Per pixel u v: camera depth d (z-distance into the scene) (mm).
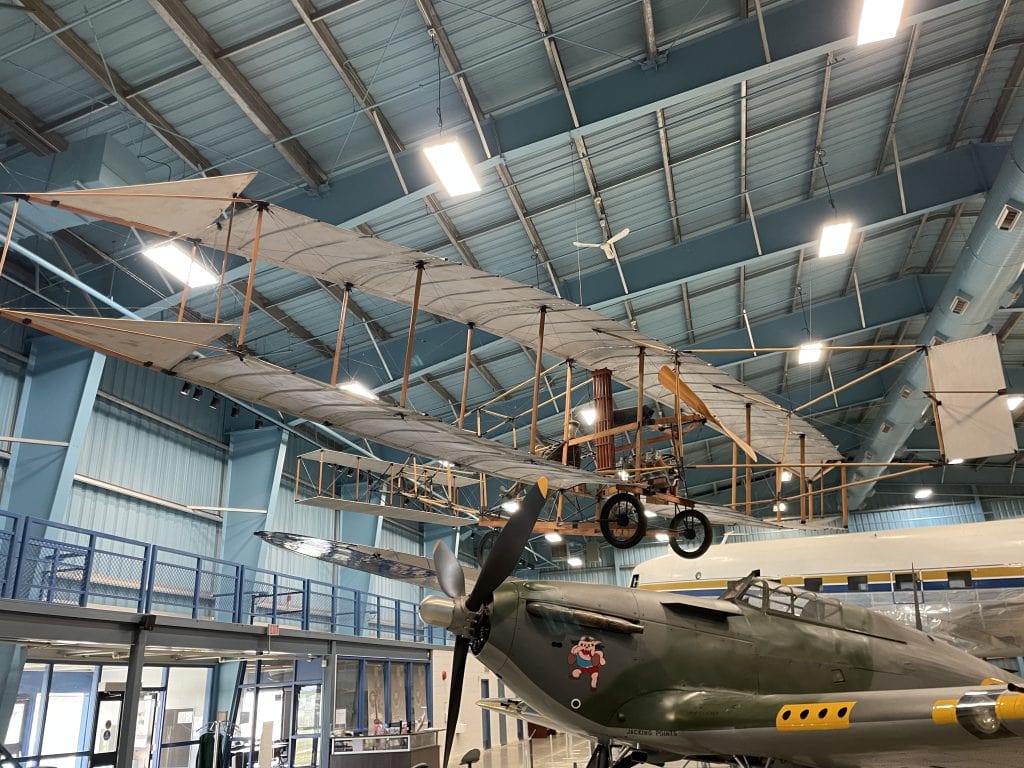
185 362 6391
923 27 11781
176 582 15938
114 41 9375
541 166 12680
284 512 19828
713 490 31953
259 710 15203
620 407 20828
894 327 21688
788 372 22719
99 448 14531
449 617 5988
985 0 10031
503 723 23000
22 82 9734
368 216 11586
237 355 6137
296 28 9586
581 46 10711
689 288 17266
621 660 6117
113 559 14367
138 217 6355
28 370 13148
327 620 20469
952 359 8680
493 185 12805
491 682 22406
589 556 21625
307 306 14883
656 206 14266
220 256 12273
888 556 14500
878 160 14586
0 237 10766
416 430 8086
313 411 7750
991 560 13805
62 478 12469
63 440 12672
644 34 10805
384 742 12227
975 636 13844
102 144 10180
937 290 18453
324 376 16422
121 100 9945
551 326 9047
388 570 11508
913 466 9273
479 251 14398
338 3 9422
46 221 10555
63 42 9141
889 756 4453
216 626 10938
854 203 14586
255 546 17344
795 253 16797
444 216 13305
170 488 16266
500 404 20078
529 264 15000
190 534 16719
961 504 30484
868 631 7086
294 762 14203
